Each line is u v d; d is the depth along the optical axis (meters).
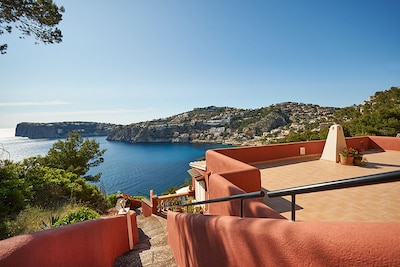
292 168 7.07
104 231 3.26
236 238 1.84
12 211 5.27
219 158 6.17
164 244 5.12
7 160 7.41
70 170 14.66
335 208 3.78
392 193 4.34
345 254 1.00
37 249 1.78
